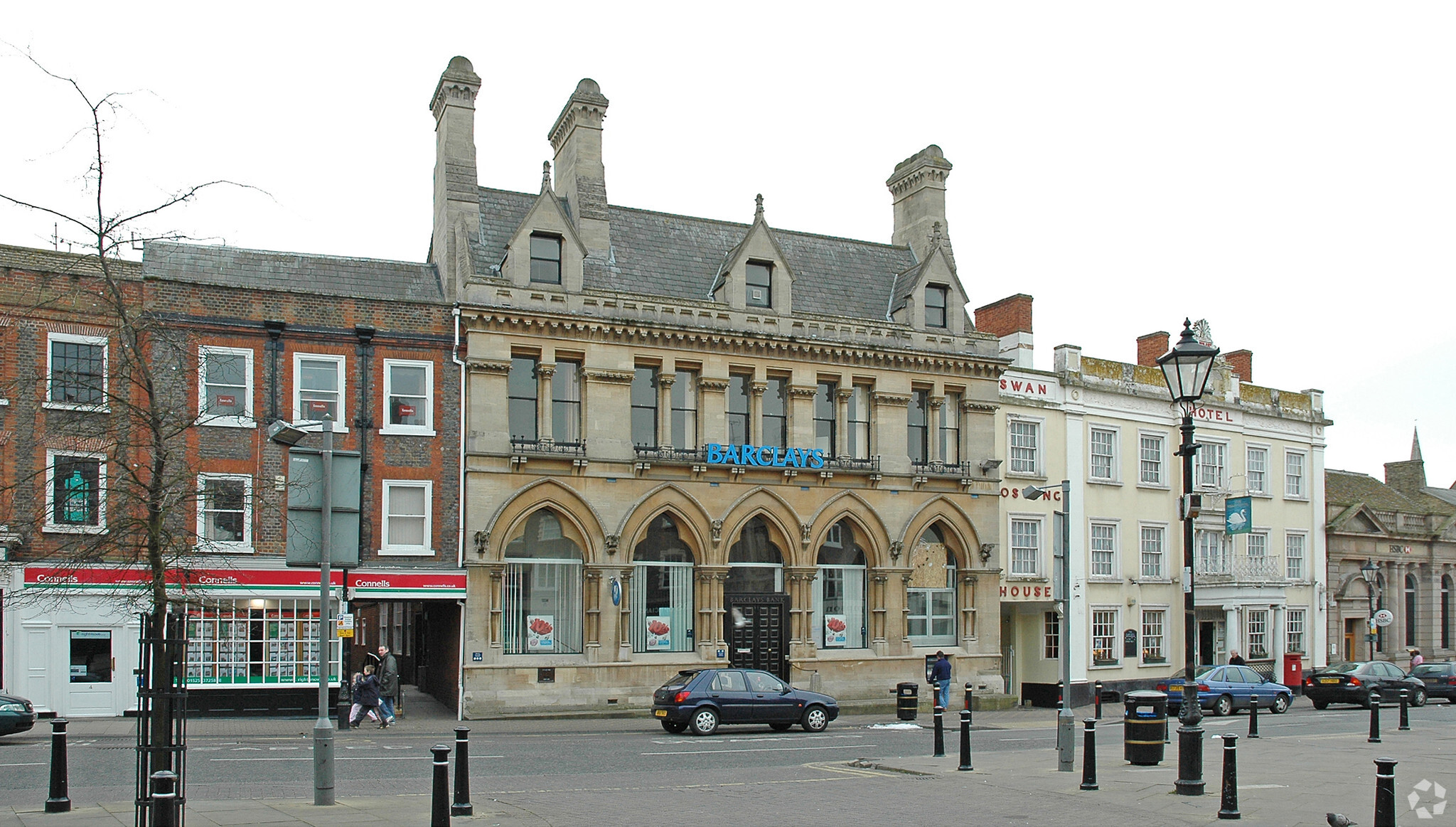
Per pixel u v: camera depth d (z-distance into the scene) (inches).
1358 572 2160.4
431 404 1323.8
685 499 1439.5
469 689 1304.1
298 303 1282.0
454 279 1374.3
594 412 1397.6
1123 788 725.3
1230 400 1973.4
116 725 1095.0
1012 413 1690.5
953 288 1642.5
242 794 700.0
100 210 668.7
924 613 1590.8
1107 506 1784.0
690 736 1127.0
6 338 1154.7
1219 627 1924.2
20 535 1141.7
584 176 1498.5
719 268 1566.2
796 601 1492.4
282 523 1250.0
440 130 1457.9
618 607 1387.8
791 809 653.9
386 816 601.9
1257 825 600.1
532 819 607.5
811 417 1518.2
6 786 707.4
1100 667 1734.7
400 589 1278.3
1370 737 1043.9
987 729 1263.5
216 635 1221.7
